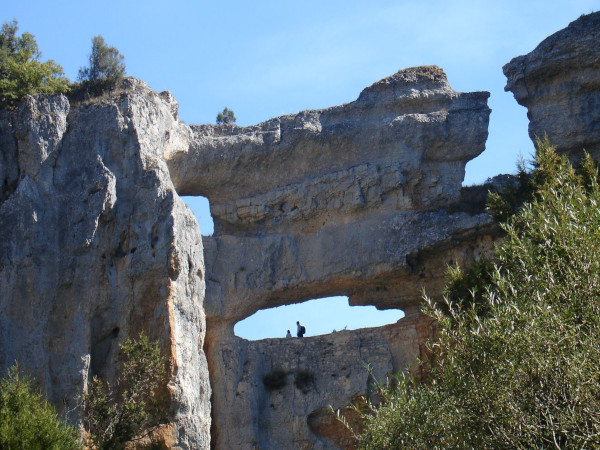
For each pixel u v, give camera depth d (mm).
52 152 32594
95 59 35781
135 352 29562
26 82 33875
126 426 27797
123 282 32000
